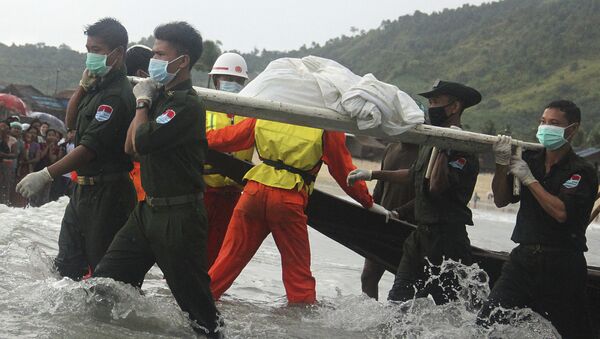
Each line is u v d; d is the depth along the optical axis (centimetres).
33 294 482
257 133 611
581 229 495
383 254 662
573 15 19562
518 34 19838
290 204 606
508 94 16525
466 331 508
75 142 533
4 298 473
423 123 528
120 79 517
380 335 527
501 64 18688
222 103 505
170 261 444
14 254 645
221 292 611
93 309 464
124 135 509
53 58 18800
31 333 405
